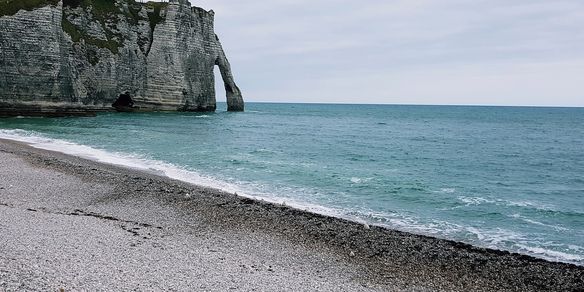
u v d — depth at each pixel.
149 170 32.47
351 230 18.56
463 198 27.83
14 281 10.23
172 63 103.81
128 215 19.61
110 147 44.47
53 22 76.50
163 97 103.25
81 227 16.55
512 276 14.53
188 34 107.12
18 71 71.38
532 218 23.52
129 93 98.44
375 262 15.31
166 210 20.61
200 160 38.94
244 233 17.75
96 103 90.44
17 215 17.41
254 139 60.91
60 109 76.56
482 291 13.51
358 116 172.12
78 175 27.52
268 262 14.73
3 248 12.73
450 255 16.09
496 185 33.12
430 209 24.72
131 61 98.69
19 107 71.88
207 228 18.20
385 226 20.83
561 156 53.50
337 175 34.19
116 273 11.87
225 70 126.44
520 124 133.88
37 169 28.78
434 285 13.74
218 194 23.94
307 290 12.34
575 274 14.84
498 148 61.59
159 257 13.90
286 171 35.09
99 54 90.88
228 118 107.75
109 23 96.75
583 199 28.69
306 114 179.62
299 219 19.77
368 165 40.72
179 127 71.81
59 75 76.06
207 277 12.51
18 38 71.38
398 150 54.47
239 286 12.06
